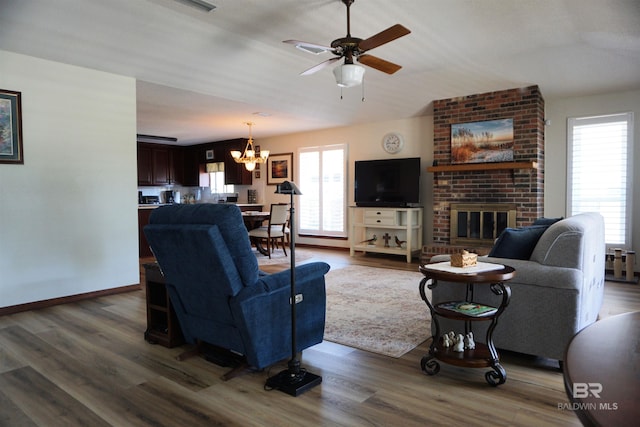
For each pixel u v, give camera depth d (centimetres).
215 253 221
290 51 477
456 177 614
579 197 567
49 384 238
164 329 305
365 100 634
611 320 94
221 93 529
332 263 647
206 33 415
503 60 497
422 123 693
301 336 264
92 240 432
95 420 199
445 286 278
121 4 357
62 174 409
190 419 200
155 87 489
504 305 228
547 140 585
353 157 777
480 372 251
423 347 292
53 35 368
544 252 251
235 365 261
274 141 906
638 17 352
